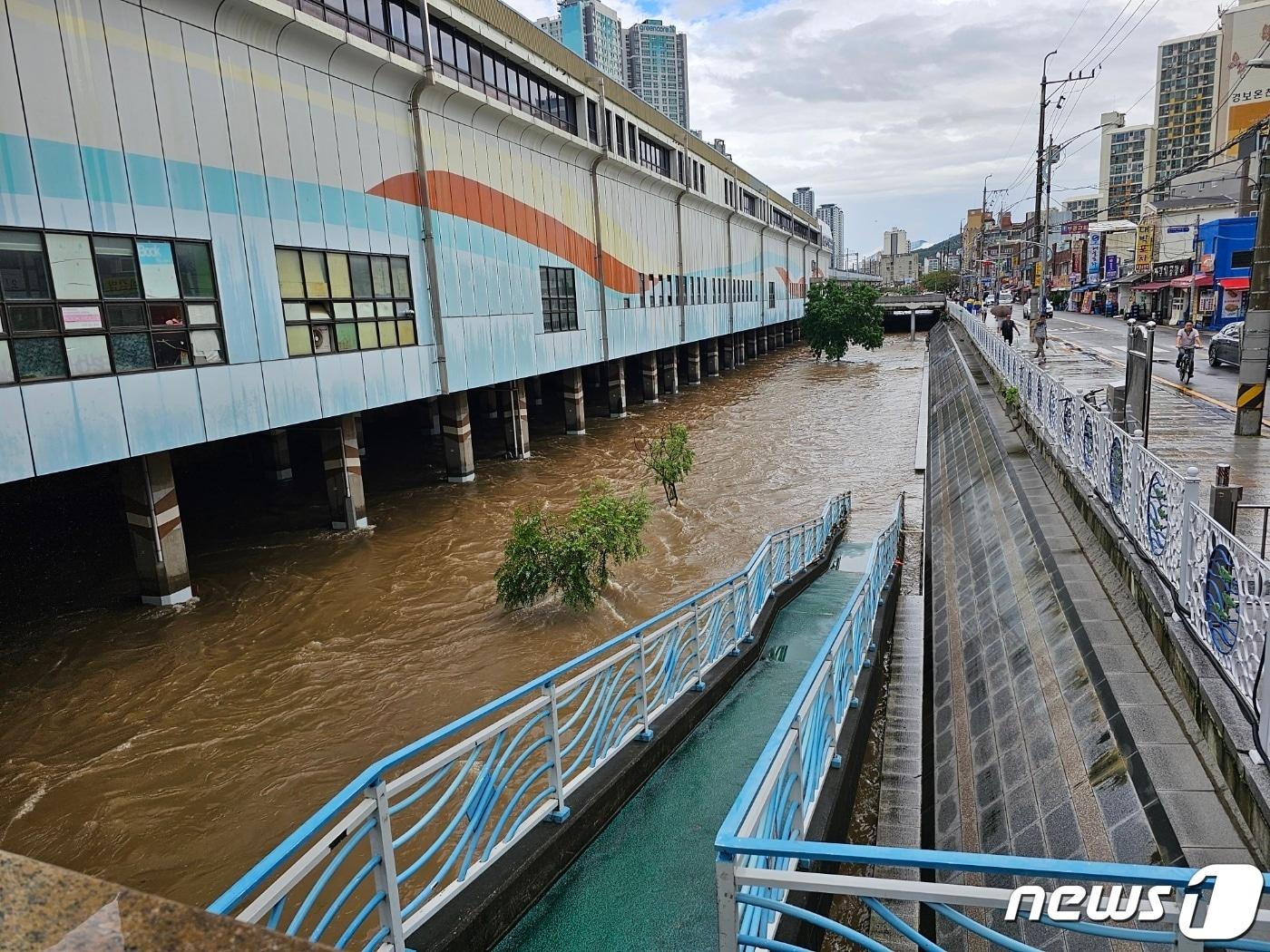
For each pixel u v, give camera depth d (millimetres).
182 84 13055
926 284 146625
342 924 5711
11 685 10633
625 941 4234
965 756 6188
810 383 46156
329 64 16266
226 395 14000
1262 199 12305
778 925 3758
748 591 9258
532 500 20359
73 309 11477
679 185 38719
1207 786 4133
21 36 10711
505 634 11867
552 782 4969
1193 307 38375
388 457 26891
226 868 6996
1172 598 5531
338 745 8961
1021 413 15578
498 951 4180
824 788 5152
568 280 28484
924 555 14250
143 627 12547
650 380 40219
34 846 7363
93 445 11789
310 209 15867
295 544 16828
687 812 5535
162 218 12742
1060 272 76500
